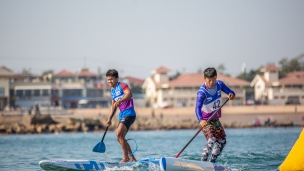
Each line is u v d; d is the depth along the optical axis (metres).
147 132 190.62
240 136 123.50
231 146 77.50
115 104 43.62
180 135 146.88
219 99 41.03
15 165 51.62
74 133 185.62
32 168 48.50
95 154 66.88
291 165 41.59
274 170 43.91
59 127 198.62
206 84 40.62
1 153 70.25
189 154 62.25
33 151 75.00
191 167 38.88
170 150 72.44
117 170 40.50
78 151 74.44
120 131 43.56
